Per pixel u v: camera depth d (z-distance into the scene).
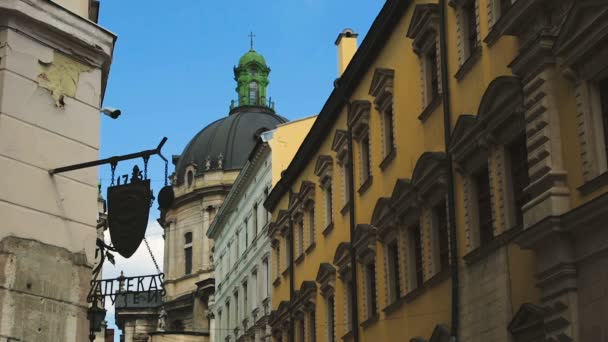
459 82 20.08
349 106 28.84
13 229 11.80
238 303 48.62
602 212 13.36
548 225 14.45
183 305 69.19
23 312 11.62
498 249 17.53
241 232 49.12
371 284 26.77
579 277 14.27
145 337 69.19
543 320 15.29
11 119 12.13
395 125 24.52
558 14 15.04
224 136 77.62
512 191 17.48
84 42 13.30
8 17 12.41
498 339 17.34
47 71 12.82
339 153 30.19
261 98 87.19
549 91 15.15
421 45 22.67
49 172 12.45
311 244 33.75
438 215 21.53
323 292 31.45
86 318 12.47
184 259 74.06
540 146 15.20
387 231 24.72
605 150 14.04
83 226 12.77
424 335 21.53
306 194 34.66
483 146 18.28
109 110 14.13
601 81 14.28
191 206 74.94
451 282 19.94
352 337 27.72
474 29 19.84
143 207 12.67
